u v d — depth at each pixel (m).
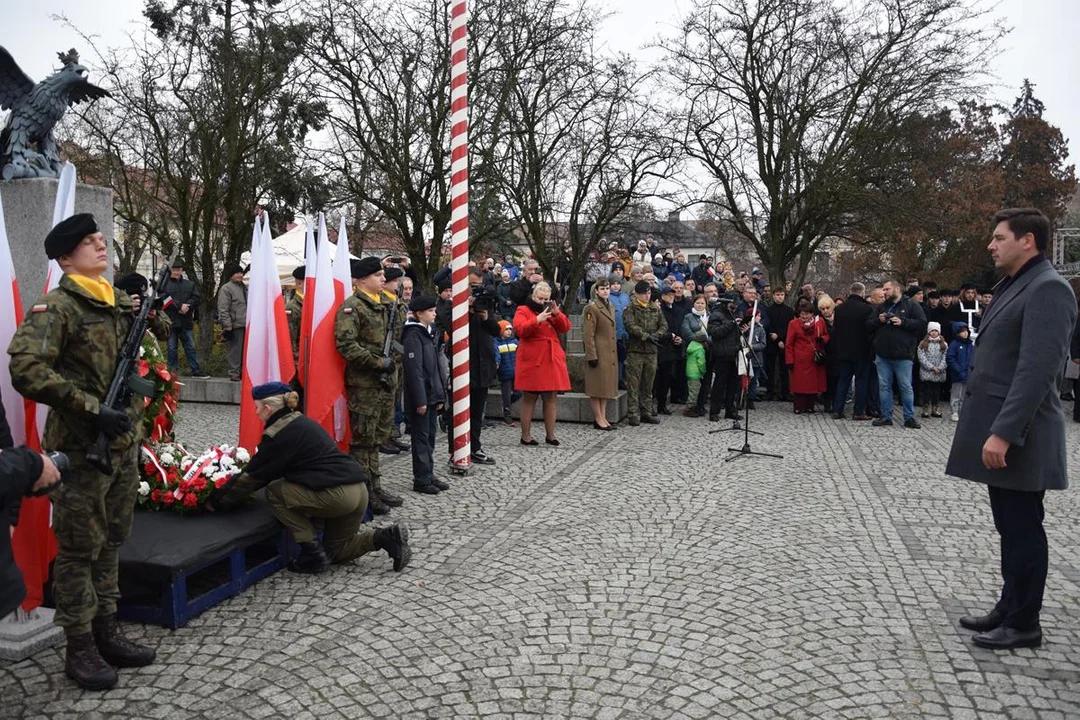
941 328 12.63
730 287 18.33
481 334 8.10
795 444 9.48
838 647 3.90
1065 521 6.14
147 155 14.86
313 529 4.87
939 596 4.58
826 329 11.85
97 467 3.29
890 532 5.84
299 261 15.42
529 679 3.57
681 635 4.04
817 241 21.55
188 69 14.38
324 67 15.55
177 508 4.75
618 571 4.97
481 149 15.89
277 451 4.67
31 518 3.83
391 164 15.68
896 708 3.32
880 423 10.98
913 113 18.84
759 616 4.29
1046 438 3.73
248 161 15.11
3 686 3.48
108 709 3.30
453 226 7.49
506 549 5.40
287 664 3.70
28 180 4.66
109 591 3.65
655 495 6.89
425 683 3.53
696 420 11.40
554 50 16.17
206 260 15.05
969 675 3.61
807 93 19.20
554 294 14.68
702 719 3.25
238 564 4.54
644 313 10.75
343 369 6.02
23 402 4.04
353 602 4.44
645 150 18.09
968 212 24.25
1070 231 29.92
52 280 4.28
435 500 6.69
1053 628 4.13
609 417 10.91
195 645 3.89
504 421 10.87
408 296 9.18
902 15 18.50
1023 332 3.68
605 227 18.86
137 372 3.68
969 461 3.89
